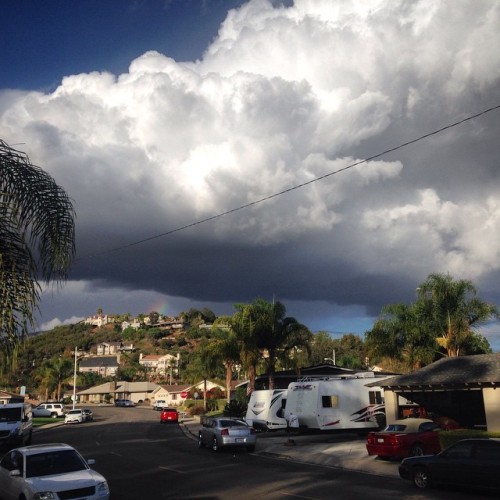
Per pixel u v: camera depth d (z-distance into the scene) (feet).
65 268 28.81
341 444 85.05
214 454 78.79
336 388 95.30
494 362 78.54
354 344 326.44
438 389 78.59
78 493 34.55
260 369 145.69
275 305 135.74
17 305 26.55
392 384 84.43
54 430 148.97
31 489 34.24
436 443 63.62
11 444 94.32
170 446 92.07
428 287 119.34
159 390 355.77
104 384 407.64
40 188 28.89
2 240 27.14
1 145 28.35
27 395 353.31
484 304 115.03
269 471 59.47
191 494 44.80
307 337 136.15
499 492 43.27
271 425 103.91
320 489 47.11
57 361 317.01
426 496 43.14
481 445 43.96
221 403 218.18
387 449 63.57
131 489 47.42
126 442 101.19
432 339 118.42
